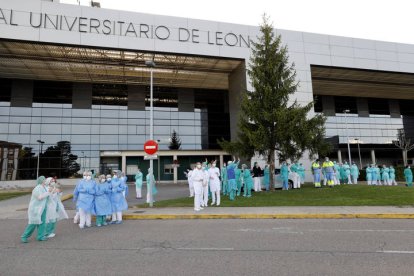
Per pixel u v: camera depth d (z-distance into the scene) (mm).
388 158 49594
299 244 7309
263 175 23016
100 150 35750
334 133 46625
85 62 31234
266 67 20672
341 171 25531
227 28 30141
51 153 34469
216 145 39656
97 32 26953
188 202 15859
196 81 37812
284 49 21828
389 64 34938
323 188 20609
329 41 33125
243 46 30312
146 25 28172
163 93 39438
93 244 7789
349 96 48812
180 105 39656
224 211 12633
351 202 14375
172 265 5805
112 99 37531
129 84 38438
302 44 32125
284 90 20344
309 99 31250
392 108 50719
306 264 5723
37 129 34750
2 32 24938
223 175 19828
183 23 29078
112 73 34406
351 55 33719
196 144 39031
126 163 36406
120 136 36781
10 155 33562
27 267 5859
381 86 42906
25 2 25812
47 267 5840
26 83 35719
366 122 48688
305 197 16438
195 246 7285
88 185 10672
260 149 20234
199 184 13234
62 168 34344
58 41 26000
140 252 6828
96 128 36281
